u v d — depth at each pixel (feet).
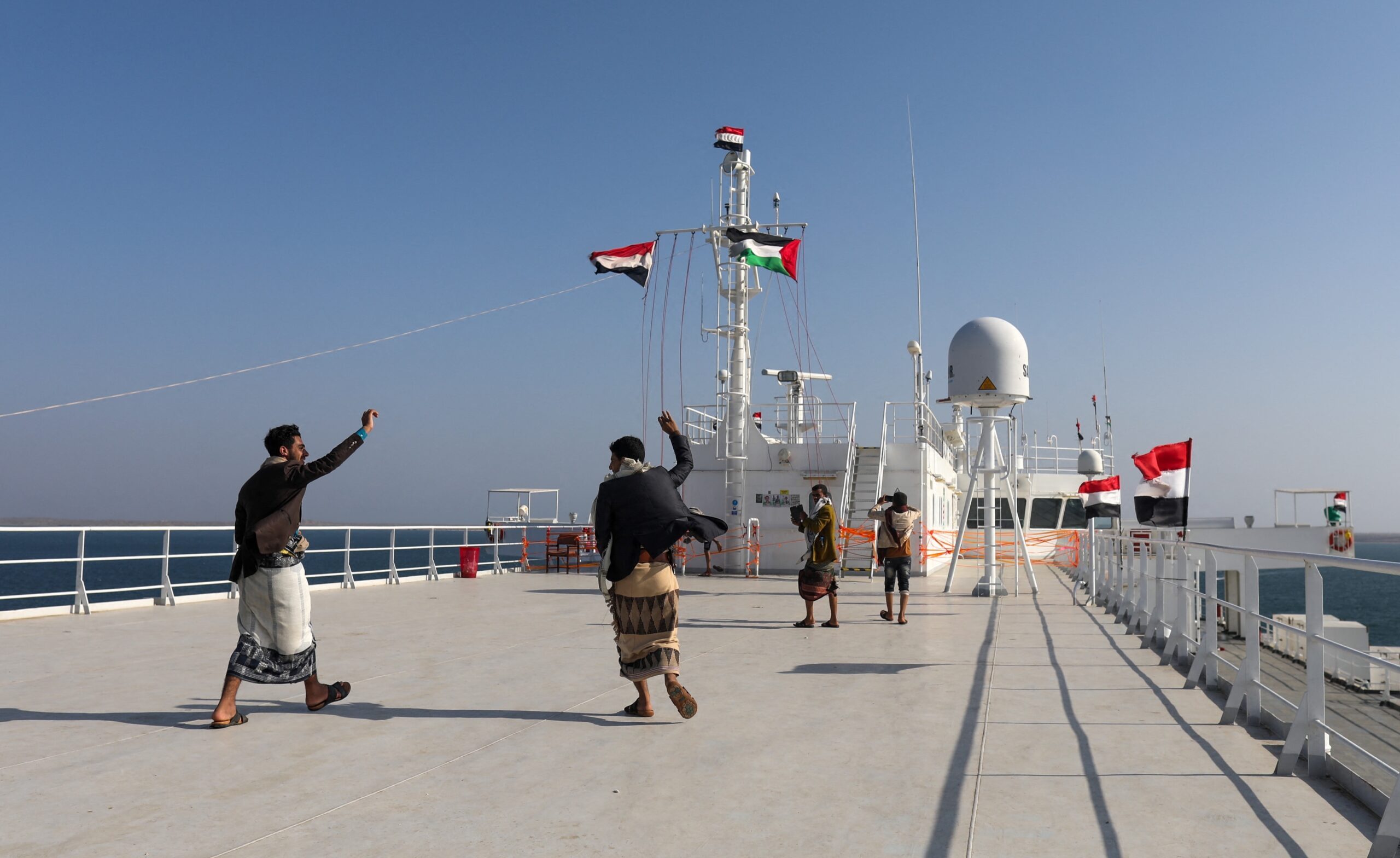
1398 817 12.22
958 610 49.83
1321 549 93.04
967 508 61.62
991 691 25.08
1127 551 44.86
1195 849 12.82
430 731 19.76
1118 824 13.85
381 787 15.52
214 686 24.67
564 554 84.89
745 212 82.79
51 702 22.40
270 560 20.45
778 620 43.88
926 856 12.45
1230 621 94.17
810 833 13.35
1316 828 13.70
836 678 27.12
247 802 14.66
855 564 79.87
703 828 13.56
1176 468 43.45
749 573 77.00
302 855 12.35
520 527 83.41
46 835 13.00
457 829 13.44
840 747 18.49
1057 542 111.75
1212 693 24.85
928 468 83.25
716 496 84.07
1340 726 46.24
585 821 13.83
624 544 20.56
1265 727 20.44
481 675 26.91
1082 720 21.29
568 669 28.07
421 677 26.50
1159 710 22.53
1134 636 37.86
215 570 320.70
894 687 25.55
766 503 83.30
